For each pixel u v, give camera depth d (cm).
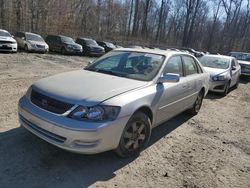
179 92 500
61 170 349
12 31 3431
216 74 991
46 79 413
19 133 437
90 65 504
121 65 475
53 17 3975
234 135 564
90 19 4875
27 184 313
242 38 6844
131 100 368
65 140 332
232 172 399
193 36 7181
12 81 833
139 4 6116
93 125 328
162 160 410
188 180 363
